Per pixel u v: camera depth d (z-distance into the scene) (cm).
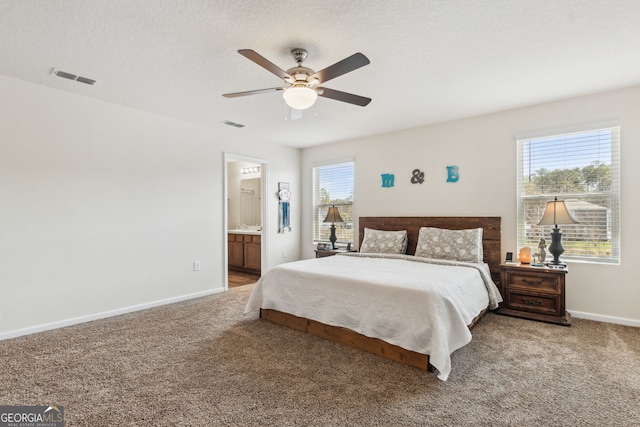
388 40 228
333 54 247
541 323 321
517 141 375
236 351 260
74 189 326
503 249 384
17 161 292
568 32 217
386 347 248
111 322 329
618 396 194
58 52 244
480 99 344
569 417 175
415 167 452
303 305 299
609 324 318
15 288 291
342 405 186
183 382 211
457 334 235
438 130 430
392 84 303
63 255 319
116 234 357
